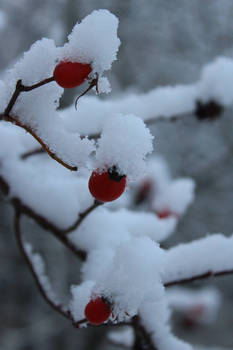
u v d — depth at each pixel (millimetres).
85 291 459
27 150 564
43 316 2113
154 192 741
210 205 2414
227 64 592
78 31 376
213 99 591
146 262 393
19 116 402
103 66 377
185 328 1610
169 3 2299
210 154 2430
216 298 1647
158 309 491
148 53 2453
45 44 400
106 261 511
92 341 1648
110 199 394
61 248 1668
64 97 1484
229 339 2480
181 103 598
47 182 543
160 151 2457
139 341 505
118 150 388
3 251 2113
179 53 2449
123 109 588
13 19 1932
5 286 2299
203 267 483
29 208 527
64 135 402
